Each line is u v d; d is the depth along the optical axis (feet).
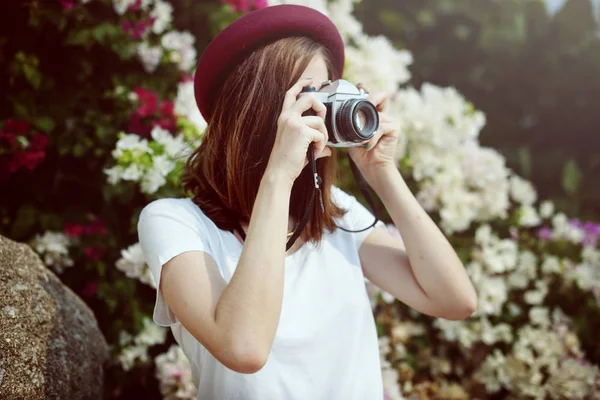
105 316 6.97
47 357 4.23
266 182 3.59
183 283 3.56
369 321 4.29
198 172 4.39
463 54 11.63
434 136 8.34
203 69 4.32
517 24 11.21
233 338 3.27
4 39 7.08
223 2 8.03
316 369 3.90
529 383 7.85
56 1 7.02
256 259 3.39
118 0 7.26
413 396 7.65
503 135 11.64
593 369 7.75
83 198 7.22
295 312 3.95
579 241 8.82
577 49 11.13
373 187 4.55
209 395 3.91
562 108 11.51
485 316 8.24
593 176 11.23
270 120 4.07
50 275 4.92
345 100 3.88
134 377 7.14
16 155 6.59
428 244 4.32
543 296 8.32
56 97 7.21
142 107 7.02
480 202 8.48
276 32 4.17
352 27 8.98
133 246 6.48
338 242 4.47
